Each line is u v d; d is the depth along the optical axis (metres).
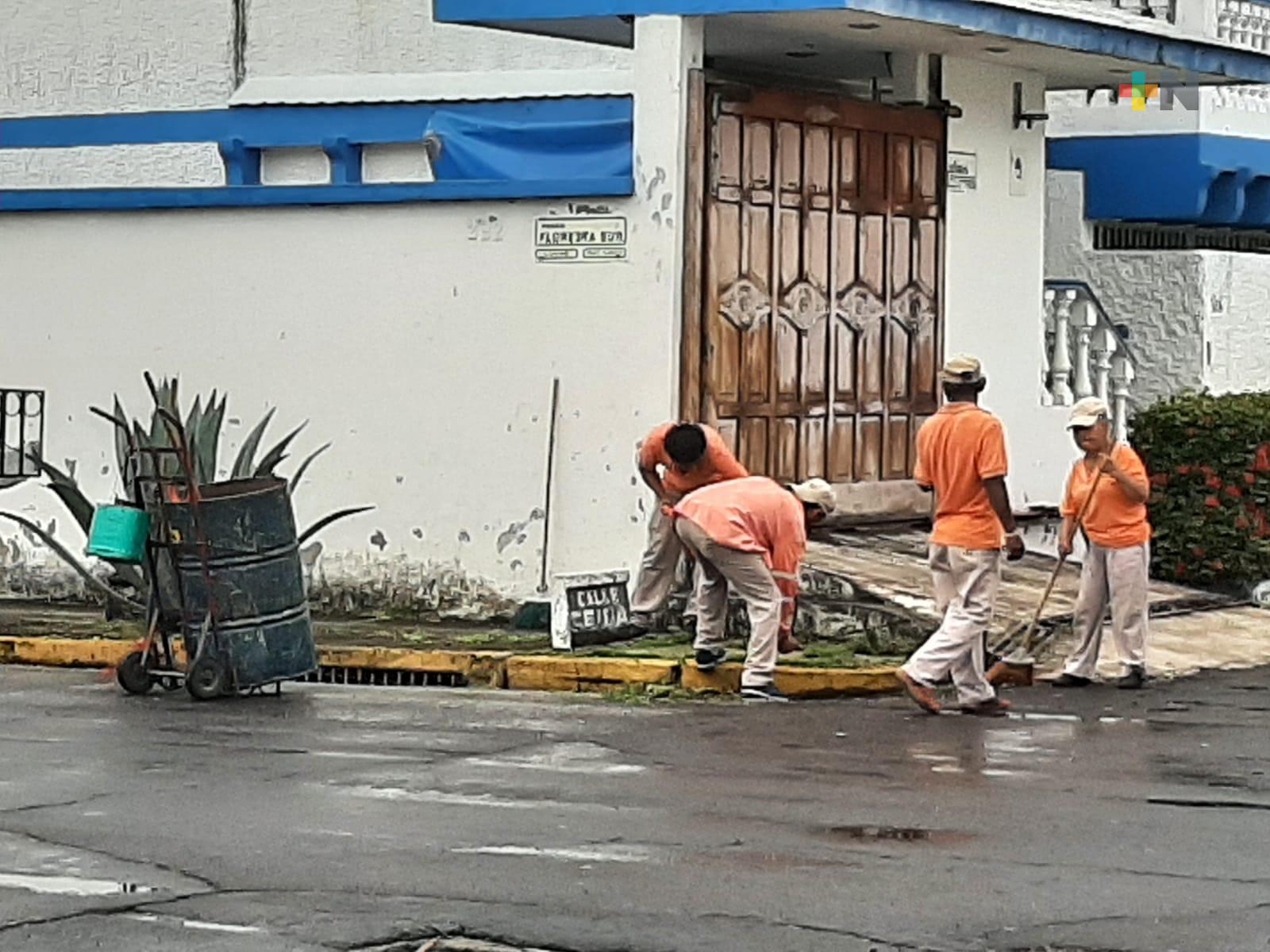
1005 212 19.45
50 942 8.05
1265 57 19.86
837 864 9.21
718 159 16.84
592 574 15.86
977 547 13.77
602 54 20.89
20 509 18.61
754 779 11.27
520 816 10.20
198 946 7.99
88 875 9.04
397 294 17.42
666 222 16.61
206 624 14.22
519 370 17.08
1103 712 13.98
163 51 22.70
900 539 18.11
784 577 14.29
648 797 10.71
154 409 17.94
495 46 21.34
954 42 17.81
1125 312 21.47
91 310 18.34
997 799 10.75
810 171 17.66
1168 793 10.95
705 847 9.53
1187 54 19.12
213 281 17.97
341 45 21.97
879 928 8.17
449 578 17.33
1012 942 8.00
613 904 8.52
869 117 18.08
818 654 15.34
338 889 8.77
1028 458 19.62
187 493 14.19
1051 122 22.22
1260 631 17.72
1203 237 24.42
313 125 21.97
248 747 12.25
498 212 17.09
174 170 22.81
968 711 13.83
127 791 10.84
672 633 16.20
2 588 18.70
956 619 13.80
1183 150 21.75
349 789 10.90
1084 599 15.13
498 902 8.56
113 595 15.38
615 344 16.78
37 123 23.23
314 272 17.67
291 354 17.75
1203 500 19.41
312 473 17.70
